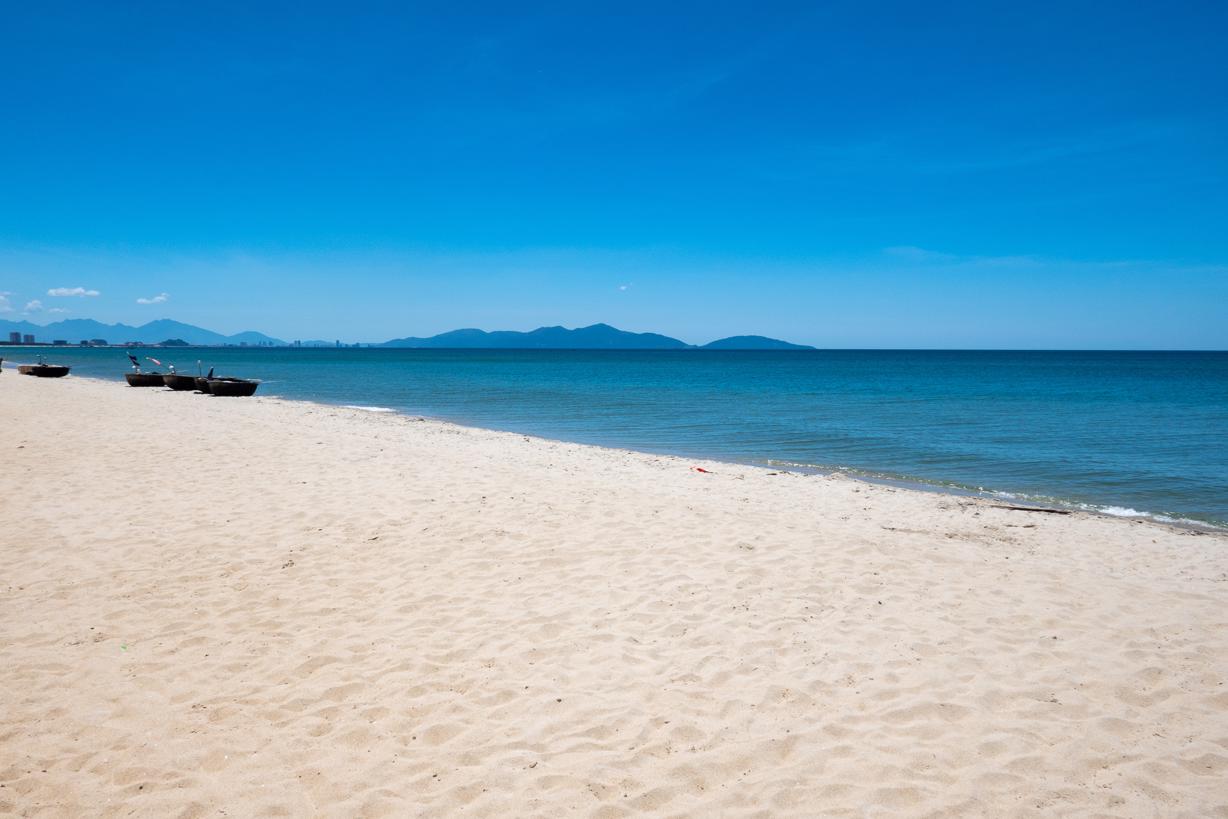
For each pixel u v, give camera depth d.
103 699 4.53
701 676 4.98
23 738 4.09
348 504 9.38
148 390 28.62
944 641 5.59
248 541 7.75
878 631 5.76
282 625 5.72
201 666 5.01
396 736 4.23
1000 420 24.22
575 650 5.36
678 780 3.84
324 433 16.67
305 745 4.11
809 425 22.77
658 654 5.31
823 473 14.31
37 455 12.18
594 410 28.11
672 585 6.72
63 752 3.98
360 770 3.90
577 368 82.81
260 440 14.86
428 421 22.05
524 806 3.62
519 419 24.69
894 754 4.09
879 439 19.42
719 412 27.28
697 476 12.88
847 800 3.69
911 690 4.81
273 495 9.79
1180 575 7.49
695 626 5.82
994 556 8.01
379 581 6.72
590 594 6.48
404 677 4.92
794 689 4.80
